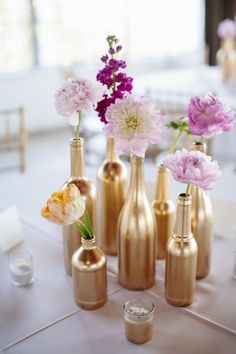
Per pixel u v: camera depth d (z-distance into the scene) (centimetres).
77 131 116
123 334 98
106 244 129
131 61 604
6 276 122
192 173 92
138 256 110
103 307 107
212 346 94
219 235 142
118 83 105
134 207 108
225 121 100
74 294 107
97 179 126
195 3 629
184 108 326
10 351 94
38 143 491
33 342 96
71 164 120
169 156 98
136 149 98
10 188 182
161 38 627
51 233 146
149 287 114
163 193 123
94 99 105
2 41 499
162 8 612
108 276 120
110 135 99
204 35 623
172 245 103
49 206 92
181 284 104
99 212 128
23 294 113
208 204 114
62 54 544
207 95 102
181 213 101
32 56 527
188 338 96
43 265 127
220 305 107
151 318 94
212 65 627
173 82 420
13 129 505
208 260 117
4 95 501
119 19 577
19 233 139
